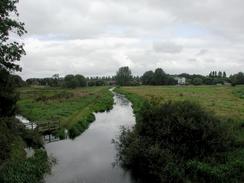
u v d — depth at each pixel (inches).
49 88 4845.0
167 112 778.2
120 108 2257.6
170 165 659.4
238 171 624.1
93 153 942.4
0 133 864.9
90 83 6815.9
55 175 740.7
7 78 1037.8
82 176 734.5
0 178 631.8
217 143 709.3
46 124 1272.1
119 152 854.5
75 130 1236.5
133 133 829.2
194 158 693.9
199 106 799.7
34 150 934.4
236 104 1974.7
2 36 949.2
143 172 737.6
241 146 758.5
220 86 5216.5
